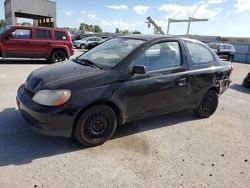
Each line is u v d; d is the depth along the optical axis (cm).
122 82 367
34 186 275
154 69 405
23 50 1110
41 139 379
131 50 392
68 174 301
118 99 366
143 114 410
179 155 364
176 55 439
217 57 524
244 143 421
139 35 461
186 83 447
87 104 339
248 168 344
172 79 423
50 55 1174
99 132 369
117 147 374
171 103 441
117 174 308
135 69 366
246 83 951
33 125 336
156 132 436
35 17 3419
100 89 348
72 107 330
